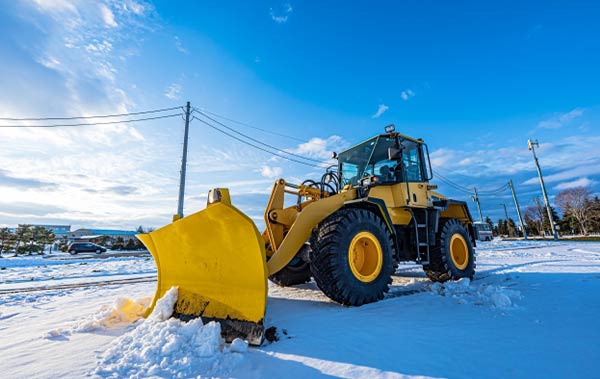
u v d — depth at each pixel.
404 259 4.25
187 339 1.96
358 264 3.37
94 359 1.83
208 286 2.56
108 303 3.66
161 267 2.92
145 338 1.99
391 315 2.65
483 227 29.20
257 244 2.31
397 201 4.27
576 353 1.75
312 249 3.15
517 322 2.39
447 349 1.86
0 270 9.09
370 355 1.79
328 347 1.92
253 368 1.66
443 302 3.12
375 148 4.65
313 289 4.21
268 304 3.21
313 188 4.12
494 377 1.49
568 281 4.17
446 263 4.52
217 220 2.39
